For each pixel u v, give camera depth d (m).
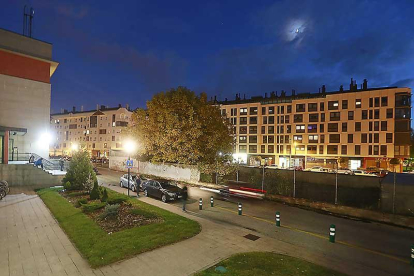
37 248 8.26
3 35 26.58
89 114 79.38
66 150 85.12
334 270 7.51
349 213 15.07
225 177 26.91
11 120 26.52
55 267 7.00
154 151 30.27
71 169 19.25
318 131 53.88
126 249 8.12
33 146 27.86
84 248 8.16
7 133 23.80
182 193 17.69
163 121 27.59
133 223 11.08
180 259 7.70
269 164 58.00
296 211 15.78
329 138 52.72
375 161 48.16
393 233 11.87
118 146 72.94
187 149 26.84
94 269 6.93
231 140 30.91
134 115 32.81
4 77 26.23
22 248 8.23
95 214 12.39
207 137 26.89
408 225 12.91
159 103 29.11
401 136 46.81
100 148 76.25
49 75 29.58
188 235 9.74
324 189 18.86
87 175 19.05
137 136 31.61
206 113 27.31
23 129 25.84
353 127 50.41
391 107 47.28
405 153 46.56
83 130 81.00
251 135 60.91
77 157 19.45
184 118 26.69
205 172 26.53
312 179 19.50
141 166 36.53
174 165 30.12
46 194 17.23
